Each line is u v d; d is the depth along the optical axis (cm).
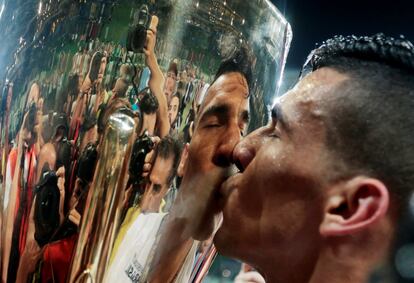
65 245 54
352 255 58
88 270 53
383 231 57
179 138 56
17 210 56
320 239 60
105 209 53
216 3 56
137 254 57
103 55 53
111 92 53
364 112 59
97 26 54
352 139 59
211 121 59
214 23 56
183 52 55
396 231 57
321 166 60
